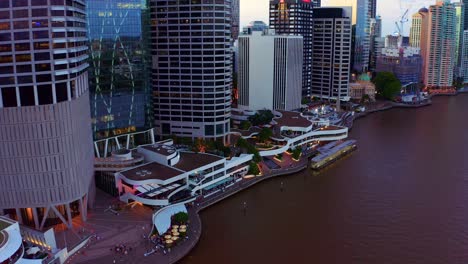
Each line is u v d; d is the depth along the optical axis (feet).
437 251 613.93
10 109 586.45
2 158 601.62
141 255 571.69
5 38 574.97
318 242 636.07
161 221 643.45
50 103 596.29
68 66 603.26
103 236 614.75
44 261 526.57
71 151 618.85
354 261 588.50
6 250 477.77
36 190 615.57
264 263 580.71
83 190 646.74
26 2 569.64
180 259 579.48
